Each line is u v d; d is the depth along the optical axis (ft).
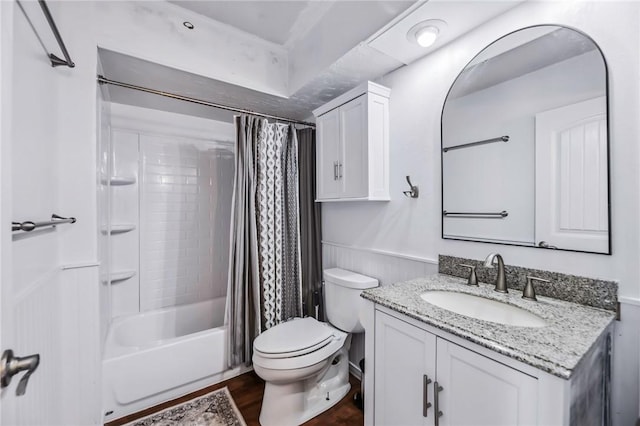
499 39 3.98
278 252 6.66
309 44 6.10
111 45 4.75
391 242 5.65
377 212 5.95
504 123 3.93
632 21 2.92
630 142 2.93
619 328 2.97
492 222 4.08
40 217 3.35
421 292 3.87
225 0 5.21
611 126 3.04
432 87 4.87
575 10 3.31
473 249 4.32
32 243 3.09
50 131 3.78
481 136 4.19
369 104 5.24
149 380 5.36
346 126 5.70
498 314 3.52
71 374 4.30
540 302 3.35
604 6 3.10
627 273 2.94
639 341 2.87
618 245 3.00
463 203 4.44
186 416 5.14
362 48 4.78
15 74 2.69
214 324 8.28
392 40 4.55
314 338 5.21
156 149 7.75
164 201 7.89
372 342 3.80
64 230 4.30
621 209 2.98
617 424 2.98
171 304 8.00
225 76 6.01
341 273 6.37
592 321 2.81
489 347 2.43
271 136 6.61
